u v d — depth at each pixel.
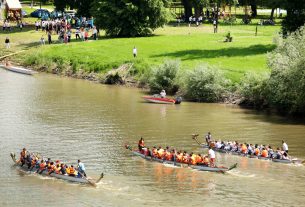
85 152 63.59
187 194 52.12
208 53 107.50
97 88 99.81
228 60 100.94
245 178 56.34
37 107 84.00
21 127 72.88
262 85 86.31
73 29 144.75
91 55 113.00
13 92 93.94
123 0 127.25
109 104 87.31
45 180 55.41
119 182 54.91
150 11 129.25
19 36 134.50
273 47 109.75
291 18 101.69
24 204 49.72
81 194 51.91
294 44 84.06
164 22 131.38
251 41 117.75
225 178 56.28
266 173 57.78
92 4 131.75
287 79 81.00
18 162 59.31
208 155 60.66
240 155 64.12
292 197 51.56
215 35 128.38
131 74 103.75
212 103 89.94
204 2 151.25
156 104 88.31
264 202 50.50
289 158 61.41
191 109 85.25
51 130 71.88
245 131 72.75
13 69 113.12
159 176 56.72
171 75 96.31
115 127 73.94
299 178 56.38
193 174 57.53
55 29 139.62
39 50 119.25
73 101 88.75
